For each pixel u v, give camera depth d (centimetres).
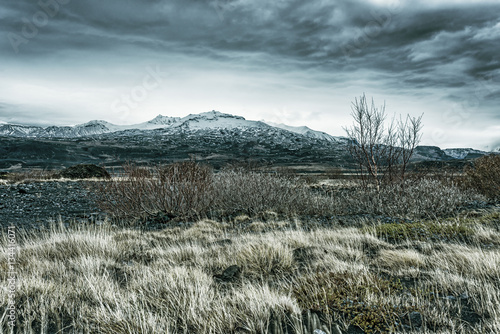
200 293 342
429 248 558
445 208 1005
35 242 567
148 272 415
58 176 2278
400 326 284
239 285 402
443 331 268
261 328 274
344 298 339
